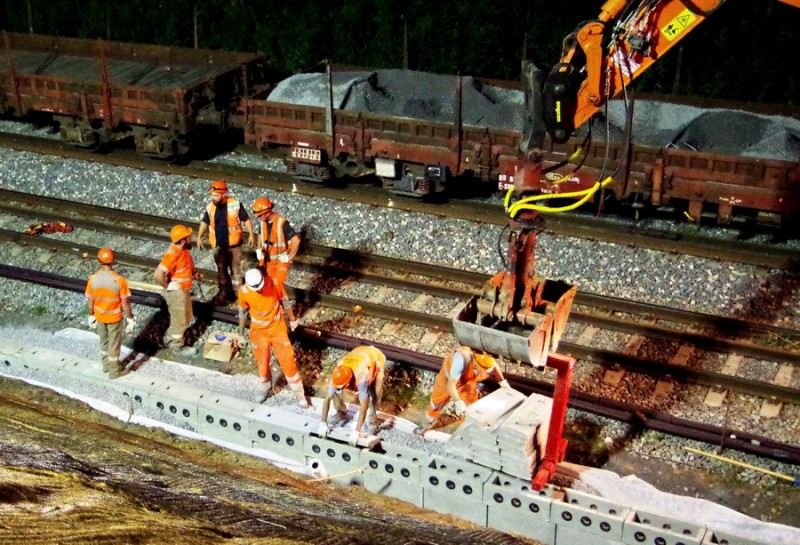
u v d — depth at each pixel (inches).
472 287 481.7
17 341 448.5
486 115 551.8
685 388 403.9
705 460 368.8
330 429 370.6
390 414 397.1
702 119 519.2
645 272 478.3
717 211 497.4
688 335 431.2
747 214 505.4
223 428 390.3
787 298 456.8
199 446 391.2
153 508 255.0
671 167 469.1
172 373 424.2
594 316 445.4
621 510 333.7
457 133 506.0
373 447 369.1
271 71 742.5
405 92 580.7
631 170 476.1
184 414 397.4
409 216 534.9
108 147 638.5
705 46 659.4
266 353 395.5
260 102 553.0
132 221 556.1
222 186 444.1
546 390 398.9
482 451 345.1
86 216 566.9
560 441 356.5
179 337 440.5
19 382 425.7
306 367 427.5
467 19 707.4
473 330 303.4
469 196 560.1
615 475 356.8
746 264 479.8
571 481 356.2
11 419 361.1
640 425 382.9
